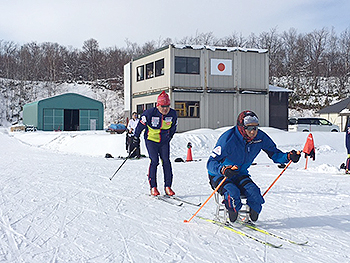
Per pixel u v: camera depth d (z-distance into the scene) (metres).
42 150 18.52
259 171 10.40
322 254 3.54
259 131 4.40
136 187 7.45
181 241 3.98
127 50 80.94
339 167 11.23
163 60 25.23
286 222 4.74
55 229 4.45
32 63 74.69
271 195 6.64
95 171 10.02
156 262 3.35
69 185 7.65
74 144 18.09
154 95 26.23
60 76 73.75
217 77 25.11
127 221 4.82
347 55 63.69
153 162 6.42
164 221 4.82
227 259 3.42
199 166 11.64
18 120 56.22
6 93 62.31
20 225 4.62
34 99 61.66
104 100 58.75
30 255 3.53
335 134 19.62
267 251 3.63
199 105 24.81
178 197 6.43
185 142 17.14
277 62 66.50
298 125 30.30
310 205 5.78
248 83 25.73
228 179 4.36
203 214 5.18
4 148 19.66
